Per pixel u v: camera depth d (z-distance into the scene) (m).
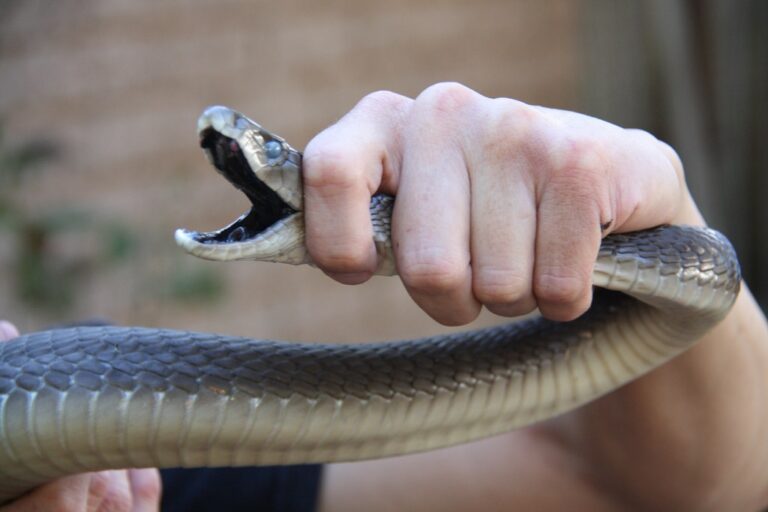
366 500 0.68
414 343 0.53
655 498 0.63
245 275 1.71
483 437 0.53
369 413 0.50
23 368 0.47
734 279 0.51
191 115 1.73
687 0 1.92
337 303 1.80
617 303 0.53
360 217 0.44
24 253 1.29
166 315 1.58
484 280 0.44
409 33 1.93
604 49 1.98
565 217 0.44
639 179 0.47
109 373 0.48
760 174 1.90
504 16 2.02
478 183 0.45
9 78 1.61
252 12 1.79
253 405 0.49
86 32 1.66
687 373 0.58
